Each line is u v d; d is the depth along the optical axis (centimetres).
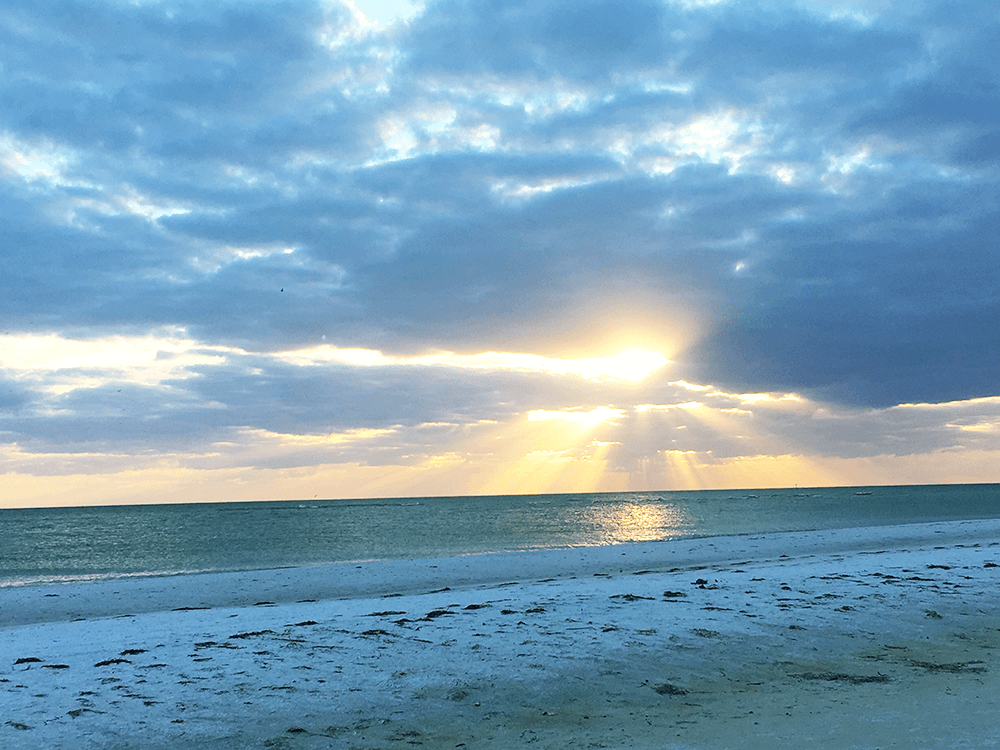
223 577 2978
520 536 6056
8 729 834
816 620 1448
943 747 738
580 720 880
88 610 2278
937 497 15462
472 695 980
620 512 11700
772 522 7250
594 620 1448
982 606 1596
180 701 944
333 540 5972
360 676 1062
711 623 1412
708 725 848
